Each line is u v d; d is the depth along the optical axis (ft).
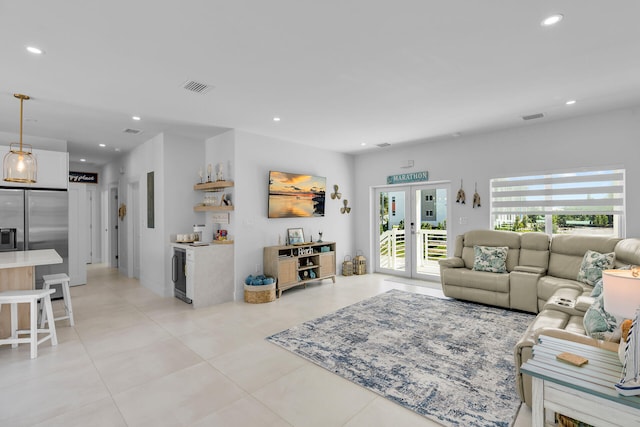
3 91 10.57
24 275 10.85
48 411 6.90
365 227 22.41
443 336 10.91
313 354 9.59
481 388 7.72
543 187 15.28
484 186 16.96
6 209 15.55
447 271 15.47
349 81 10.16
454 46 8.11
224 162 16.52
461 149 17.74
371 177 22.00
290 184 17.97
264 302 15.15
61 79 9.66
